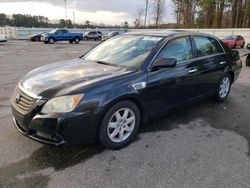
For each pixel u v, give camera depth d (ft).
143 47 12.66
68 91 9.37
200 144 11.39
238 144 11.50
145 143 11.36
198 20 171.42
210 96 16.58
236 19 151.23
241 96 19.25
